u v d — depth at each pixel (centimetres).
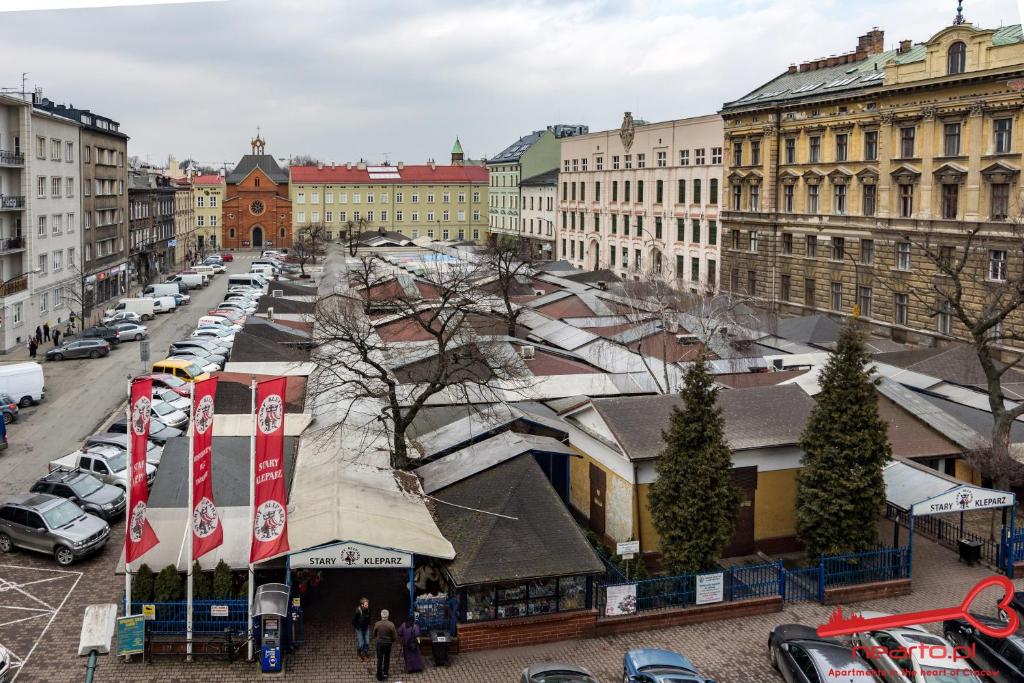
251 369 4503
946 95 6025
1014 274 5212
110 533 3256
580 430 3378
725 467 2750
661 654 2239
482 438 3416
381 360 4297
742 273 8338
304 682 2273
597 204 11406
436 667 2369
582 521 3384
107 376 5859
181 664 2341
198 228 17388
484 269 6931
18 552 3075
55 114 7681
